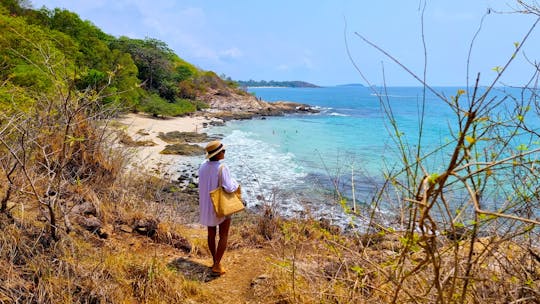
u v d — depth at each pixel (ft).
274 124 119.55
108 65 104.12
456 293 7.52
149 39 172.96
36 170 15.89
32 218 13.30
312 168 52.29
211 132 93.91
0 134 11.76
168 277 12.86
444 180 5.34
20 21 65.00
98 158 19.58
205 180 14.96
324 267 12.91
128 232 17.12
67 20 111.75
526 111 7.50
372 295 9.66
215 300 12.82
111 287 11.38
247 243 18.74
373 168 45.16
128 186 21.39
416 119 119.24
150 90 137.08
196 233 20.74
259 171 50.98
